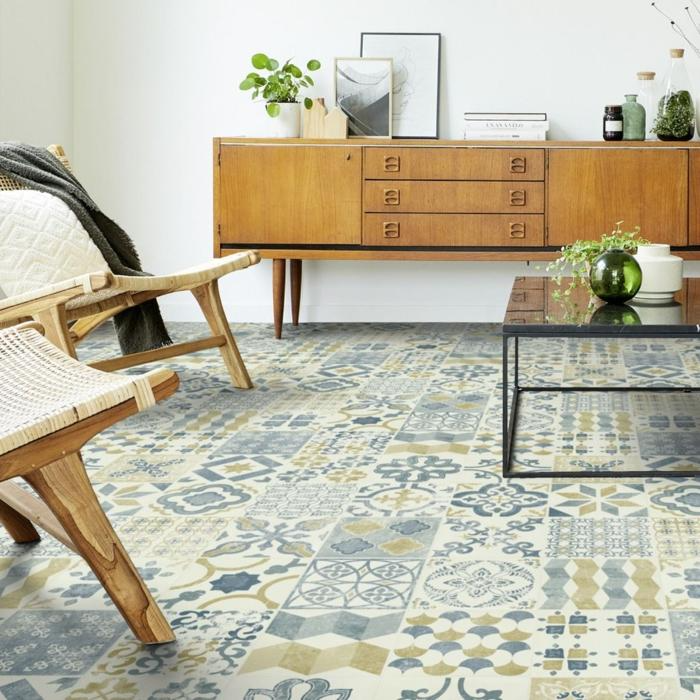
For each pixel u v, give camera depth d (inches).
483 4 169.8
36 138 166.7
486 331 167.6
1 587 70.9
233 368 128.3
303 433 107.8
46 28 168.1
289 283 180.2
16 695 56.1
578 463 94.8
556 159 156.5
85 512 59.6
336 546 76.2
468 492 87.7
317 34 172.7
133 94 176.1
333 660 58.7
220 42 174.1
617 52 168.7
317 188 158.9
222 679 56.9
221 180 159.8
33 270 116.9
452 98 172.1
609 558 72.4
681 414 111.0
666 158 154.9
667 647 59.0
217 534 79.3
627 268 99.0
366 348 154.6
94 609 67.0
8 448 52.7
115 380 62.1
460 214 158.4
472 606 65.3
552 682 55.5
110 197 177.9
